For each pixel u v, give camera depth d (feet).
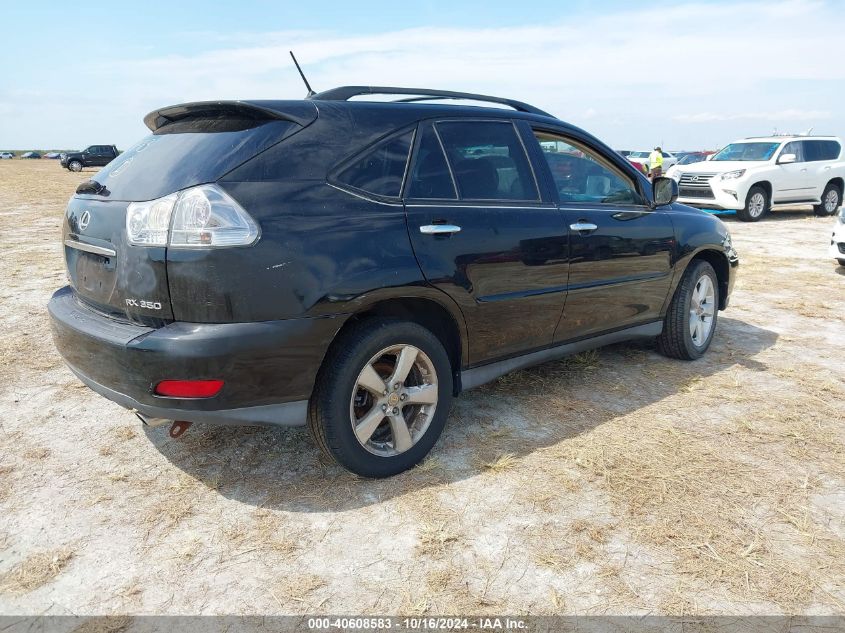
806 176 48.21
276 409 8.25
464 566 7.50
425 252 9.14
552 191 11.51
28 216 46.70
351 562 7.57
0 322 17.58
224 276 7.59
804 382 13.56
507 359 11.18
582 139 12.49
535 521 8.39
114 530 8.20
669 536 8.11
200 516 8.50
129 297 8.07
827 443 10.70
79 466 9.80
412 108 9.88
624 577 7.34
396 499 8.88
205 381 7.67
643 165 76.48
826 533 8.21
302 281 7.97
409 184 9.36
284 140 8.39
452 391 10.05
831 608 6.89
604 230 12.12
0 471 9.63
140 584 7.20
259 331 7.75
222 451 10.27
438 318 10.17
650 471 9.68
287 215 8.00
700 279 14.67
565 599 6.98
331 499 8.88
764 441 10.75
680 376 13.88
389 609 6.82
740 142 50.34
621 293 12.76
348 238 8.39
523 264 10.56
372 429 9.08
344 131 8.94
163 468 9.75
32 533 8.11
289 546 7.86
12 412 11.76
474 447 10.42
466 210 9.86
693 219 14.61
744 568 7.52
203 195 7.67
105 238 8.39
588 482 9.36
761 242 35.58
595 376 13.79
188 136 8.82
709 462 9.99
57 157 314.55
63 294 10.12
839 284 23.95
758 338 16.93
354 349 8.57
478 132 10.62
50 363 14.39
